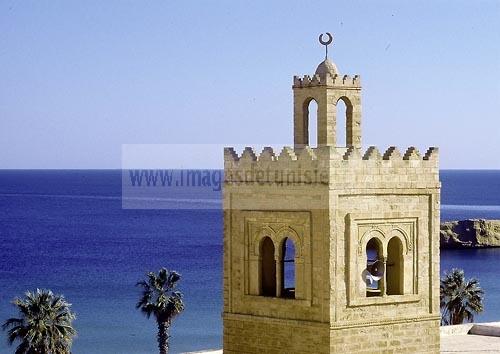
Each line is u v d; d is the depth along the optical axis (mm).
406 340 61250
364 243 59438
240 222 62469
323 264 58375
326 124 60594
